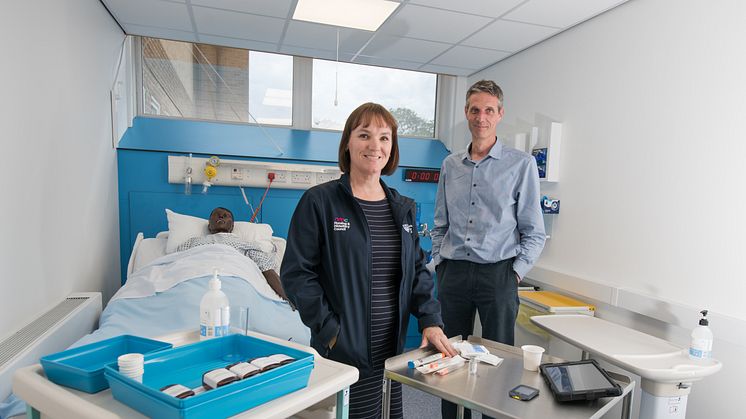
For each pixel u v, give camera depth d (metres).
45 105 1.86
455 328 2.03
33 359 1.47
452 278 2.01
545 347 2.48
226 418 0.78
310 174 3.41
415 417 2.44
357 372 1.04
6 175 1.56
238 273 2.22
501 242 1.94
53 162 1.95
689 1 1.98
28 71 1.71
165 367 0.96
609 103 2.38
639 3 2.21
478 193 1.97
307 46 3.12
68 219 2.14
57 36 1.98
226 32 2.88
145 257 2.81
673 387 1.53
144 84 3.29
